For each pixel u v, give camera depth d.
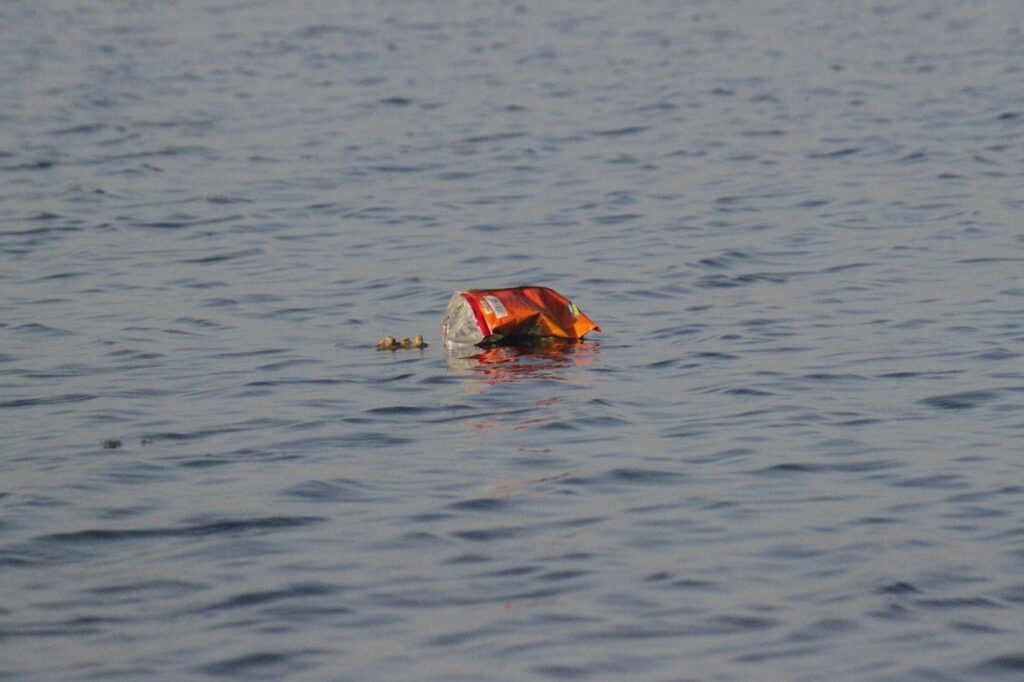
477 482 35.00
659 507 33.12
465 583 29.11
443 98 115.12
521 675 25.30
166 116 110.00
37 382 45.81
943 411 40.28
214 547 31.17
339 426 39.94
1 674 25.52
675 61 132.75
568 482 34.84
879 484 34.41
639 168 87.00
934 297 55.09
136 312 56.03
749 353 47.34
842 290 57.03
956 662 25.58
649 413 40.47
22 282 61.94
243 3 184.88
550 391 42.81
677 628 27.02
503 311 48.38
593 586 28.84
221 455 37.62
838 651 26.03
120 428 40.41
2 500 34.28
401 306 56.44
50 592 28.97
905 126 98.12
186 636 26.95
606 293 57.75
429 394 42.88
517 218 73.94
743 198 77.44
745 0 176.75
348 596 28.56
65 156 94.56
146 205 79.00
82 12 181.25
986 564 29.58
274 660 25.98
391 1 183.12
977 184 78.69
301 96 118.00
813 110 106.06
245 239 70.56
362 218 74.94
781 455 36.59
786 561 29.94
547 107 110.19
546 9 173.38
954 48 136.00
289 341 50.88
